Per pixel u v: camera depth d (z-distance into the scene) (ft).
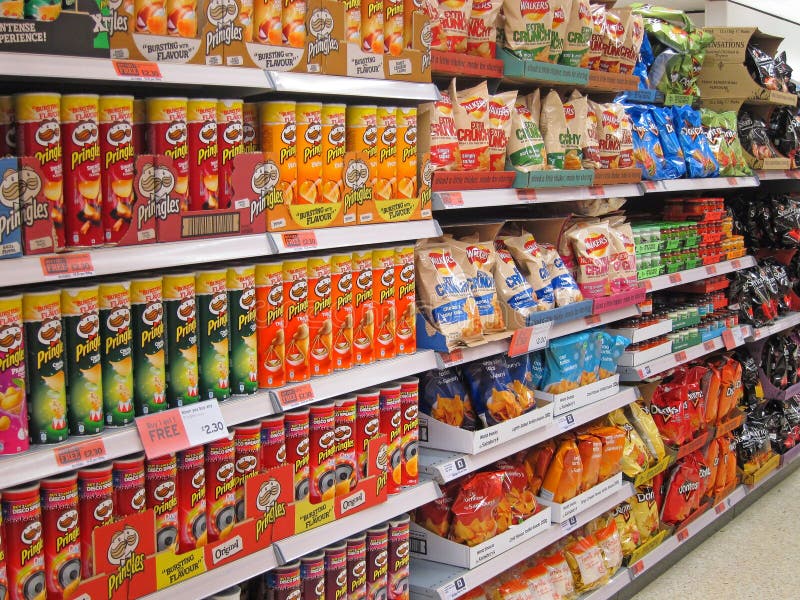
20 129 5.39
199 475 6.48
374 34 7.63
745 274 16.66
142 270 6.36
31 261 5.28
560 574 11.06
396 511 8.22
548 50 10.17
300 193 7.10
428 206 8.40
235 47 6.37
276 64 6.71
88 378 5.74
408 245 8.35
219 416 6.45
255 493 6.90
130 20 5.73
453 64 9.06
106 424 5.93
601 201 11.99
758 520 15.93
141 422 6.04
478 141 9.39
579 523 11.18
